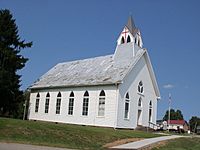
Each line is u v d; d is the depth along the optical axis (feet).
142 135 113.60
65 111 159.12
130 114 144.46
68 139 85.05
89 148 79.20
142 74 156.15
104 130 110.11
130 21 161.07
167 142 98.68
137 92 151.33
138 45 159.22
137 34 158.81
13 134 79.36
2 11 173.27
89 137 91.86
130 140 97.19
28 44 176.86
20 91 171.22
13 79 167.02
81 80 156.25
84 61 180.14
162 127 176.04
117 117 136.15
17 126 85.92
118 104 137.18
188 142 108.68
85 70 167.32
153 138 107.96
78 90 154.81
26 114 189.16
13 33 172.45
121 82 136.26
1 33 167.84
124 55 155.84
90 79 152.25
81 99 152.05
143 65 157.38
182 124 352.90
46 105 172.45
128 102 144.15
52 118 165.89
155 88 166.20
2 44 168.14
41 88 177.58
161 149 86.69
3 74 157.69
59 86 163.53
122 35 160.86
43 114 172.55
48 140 80.43
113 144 88.33
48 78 184.75
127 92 143.74
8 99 165.99
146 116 158.10
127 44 157.17
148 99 160.86
